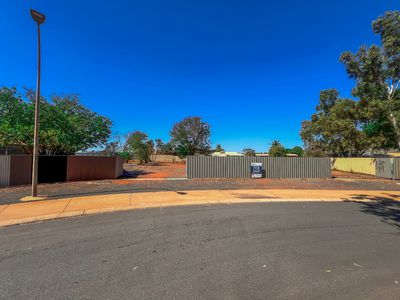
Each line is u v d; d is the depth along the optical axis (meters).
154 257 4.83
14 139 18.20
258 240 5.79
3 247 5.41
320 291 3.61
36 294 3.54
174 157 57.38
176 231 6.46
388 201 11.01
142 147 46.03
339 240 5.81
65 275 4.11
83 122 21.67
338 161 32.50
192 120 54.91
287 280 3.93
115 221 7.47
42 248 5.33
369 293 3.56
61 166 16.94
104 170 18.81
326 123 33.62
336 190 14.03
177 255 4.93
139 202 9.98
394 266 4.45
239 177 20.19
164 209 9.09
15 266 4.46
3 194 11.50
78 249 5.26
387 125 24.73
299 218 7.86
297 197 11.61
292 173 20.88
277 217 7.97
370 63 21.50
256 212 8.66
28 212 8.34
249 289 3.66
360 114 27.97
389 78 22.03
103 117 23.38
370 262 4.62
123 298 3.43
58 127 19.52
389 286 3.75
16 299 3.41
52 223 7.33
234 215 8.20
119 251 5.14
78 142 20.88
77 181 16.84
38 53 10.71
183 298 3.42
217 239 5.84
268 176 20.56
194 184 15.72
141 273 4.17
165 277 4.03
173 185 15.12
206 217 7.93
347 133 31.14
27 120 18.61
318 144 37.50
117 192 12.29
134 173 24.50
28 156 15.66
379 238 5.98
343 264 4.53
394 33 19.95
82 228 6.78
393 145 26.75
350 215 8.31
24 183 15.41
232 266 4.43
